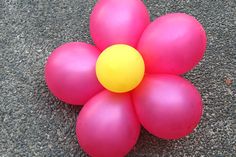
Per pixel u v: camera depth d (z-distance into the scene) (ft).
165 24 2.46
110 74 2.31
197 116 2.47
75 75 2.57
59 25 3.36
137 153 2.74
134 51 2.38
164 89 2.41
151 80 2.48
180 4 3.43
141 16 2.62
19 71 3.12
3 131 2.86
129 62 2.30
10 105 2.96
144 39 2.50
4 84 3.06
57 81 2.61
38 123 2.89
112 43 2.54
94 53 2.65
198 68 3.09
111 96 2.48
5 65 3.15
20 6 3.46
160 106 2.37
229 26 3.29
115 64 2.30
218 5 3.42
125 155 2.70
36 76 3.09
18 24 3.36
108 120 2.40
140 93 2.45
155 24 2.51
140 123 2.59
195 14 3.38
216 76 3.05
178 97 2.39
